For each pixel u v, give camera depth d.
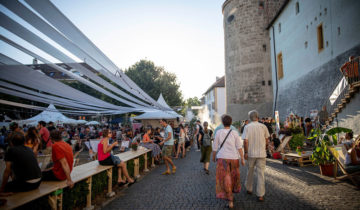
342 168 5.59
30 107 8.71
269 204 4.36
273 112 25.31
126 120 35.19
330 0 14.47
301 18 18.62
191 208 4.31
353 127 10.70
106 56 5.38
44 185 3.87
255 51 26.55
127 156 7.05
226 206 4.32
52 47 4.30
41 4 3.19
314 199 4.57
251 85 26.53
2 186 3.36
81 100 8.60
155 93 35.62
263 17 26.52
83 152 16.31
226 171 4.27
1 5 3.12
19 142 3.62
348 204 4.22
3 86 6.17
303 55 18.44
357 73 10.26
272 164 8.80
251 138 4.74
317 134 7.04
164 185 6.18
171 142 7.75
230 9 28.48
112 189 6.02
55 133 4.18
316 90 16.30
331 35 14.41
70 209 4.17
